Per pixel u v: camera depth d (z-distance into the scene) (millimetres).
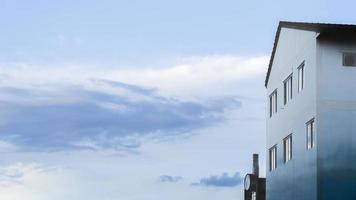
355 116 30906
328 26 31219
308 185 32094
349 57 31359
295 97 35688
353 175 30422
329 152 30609
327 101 31000
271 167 42156
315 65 31484
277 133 40344
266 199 43062
